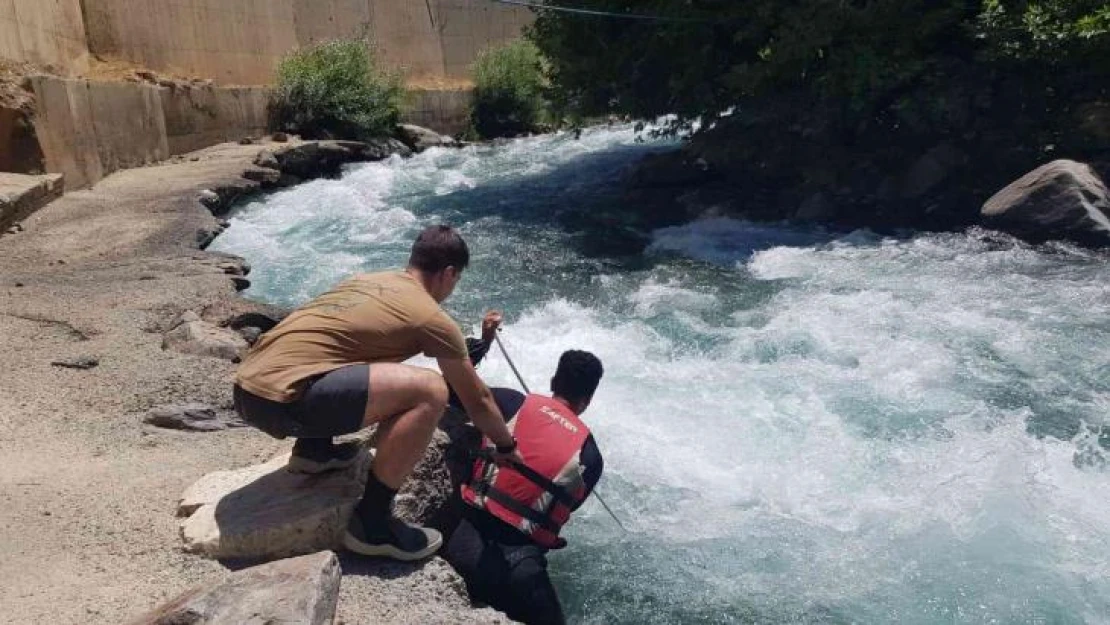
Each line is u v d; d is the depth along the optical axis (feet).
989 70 37.19
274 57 77.25
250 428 16.24
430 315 11.21
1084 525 14.57
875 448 17.44
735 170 43.39
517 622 10.93
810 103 40.47
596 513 15.57
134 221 37.01
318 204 47.67
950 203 36.40
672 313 26.61
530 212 44.19
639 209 43.65
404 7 94.38
